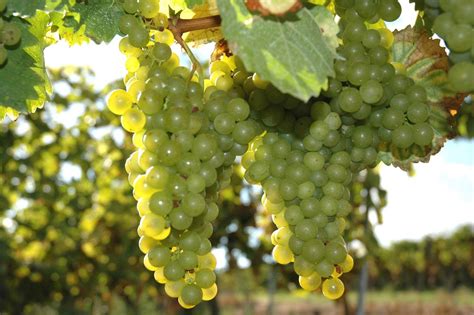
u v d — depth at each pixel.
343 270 0.60
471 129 1.22
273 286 3.35
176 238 0.57
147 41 0.61
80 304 3.18
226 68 0.63
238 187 2.45
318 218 0.60
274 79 0.51
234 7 0.52
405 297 9.20
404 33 0.67
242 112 0.59
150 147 0.56
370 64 0.61
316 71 0.52
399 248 9.45
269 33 0.52
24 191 2.78
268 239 2.21
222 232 2.42
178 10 0.63
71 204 2.91
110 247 2.97
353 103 0.60
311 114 0.60
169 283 0.58
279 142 0.61
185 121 0.56
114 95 0.59
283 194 0.59
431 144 0.67
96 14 0.62
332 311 8.01
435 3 0.58
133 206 2.81
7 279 2.75
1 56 0.58
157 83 0.58
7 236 2.71
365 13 0.62
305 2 0.55
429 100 0.67
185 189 0.56
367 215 1.94
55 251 2.95
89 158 2.85
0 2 0.57
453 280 9.08
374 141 0.64
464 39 0.53
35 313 3.25
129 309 3.63
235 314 7.46
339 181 0.61
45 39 0.64
